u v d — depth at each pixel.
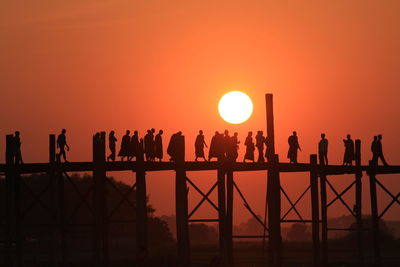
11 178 100.94
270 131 110.94
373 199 127.62
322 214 125.31
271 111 111.31
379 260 127.19
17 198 102.62
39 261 153.25
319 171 124.56
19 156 101.06
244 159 114.25
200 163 103.06
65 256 100.56
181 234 98.88
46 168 100.69
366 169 126.69
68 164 99.75
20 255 102.25
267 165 111.00
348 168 125.31
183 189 99.50
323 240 125.31
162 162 100.56
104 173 97.94
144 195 97.62
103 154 97.94
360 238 127.00
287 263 162.25
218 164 104.06
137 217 97.19
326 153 121.94
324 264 124.50
